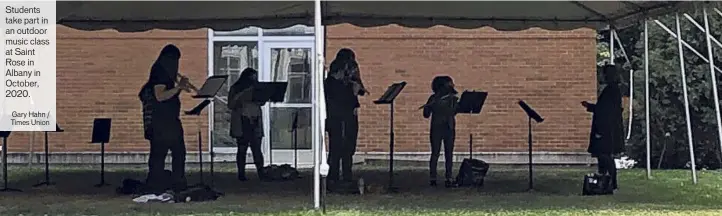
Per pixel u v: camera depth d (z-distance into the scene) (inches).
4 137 458.3
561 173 539.2
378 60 603.5
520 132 603.8
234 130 486.9
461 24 515.5
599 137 418.6
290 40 613.3
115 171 552.7
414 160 603.2
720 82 557.9
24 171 552.7
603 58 650.8
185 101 605.3
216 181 481.1
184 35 604.1
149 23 514.0
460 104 443.5
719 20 548.4
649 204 373.4
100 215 337.1
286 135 610.2
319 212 332.5
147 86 411.2
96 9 466.0
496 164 602.5
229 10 475.2
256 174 527.2
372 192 420.5
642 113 570.3
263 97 480.7
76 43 603.5
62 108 603.5
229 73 608.7
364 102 605.0
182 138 417.1
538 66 603.8
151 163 415.2
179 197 385.1
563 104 603.5
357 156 603.2
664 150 571.8
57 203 379.6
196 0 438.3
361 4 459.8
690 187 445.1
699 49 554.9
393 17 505.0
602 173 421.1
